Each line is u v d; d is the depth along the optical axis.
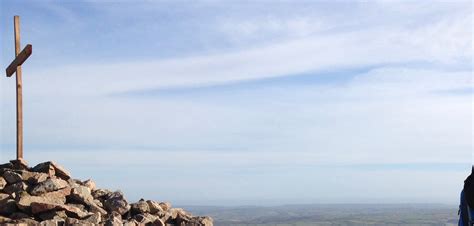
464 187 8.61
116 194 22.97
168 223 23.14
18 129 23.64
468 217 8.50
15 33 24.59
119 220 20.31
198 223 23.34
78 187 22.19
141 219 21.53
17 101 23.75
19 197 20.31
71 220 19.44
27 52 23.17
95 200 22.33
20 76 24.03
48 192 21.14
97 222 19.94
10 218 19.56
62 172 23.05
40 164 22.92
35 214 19.91
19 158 23.20
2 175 21.75
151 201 23.34
